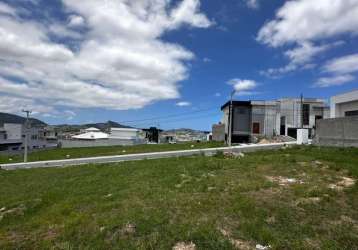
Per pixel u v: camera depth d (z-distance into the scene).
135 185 11.49
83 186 12.84
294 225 6.54
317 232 6.23
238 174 12.38
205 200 8.48
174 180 11.84
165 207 8.09
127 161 22.53
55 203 10.21
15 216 9.36
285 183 10.37
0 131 59.78
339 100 28.59
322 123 24.36
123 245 6.08
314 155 17.50
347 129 21.31
